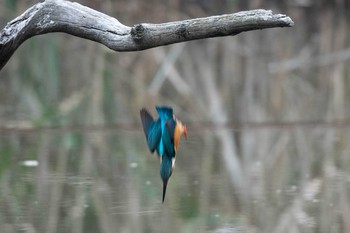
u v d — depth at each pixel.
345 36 21.03
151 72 17.72
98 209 9.16
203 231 8.48
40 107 14.49
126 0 22.41
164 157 4.85
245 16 5.16
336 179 10.42
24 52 19.20
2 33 5.82
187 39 5.37
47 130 12.95
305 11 22.77
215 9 22.91
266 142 12.34
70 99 15.28
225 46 20.34
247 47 20.28
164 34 5.41
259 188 10.05
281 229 8.59
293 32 21.58
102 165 10.99
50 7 5.80
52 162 11.11
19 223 8.62
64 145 12.03
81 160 11.26
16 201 9.38
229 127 13.41
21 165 10.93
